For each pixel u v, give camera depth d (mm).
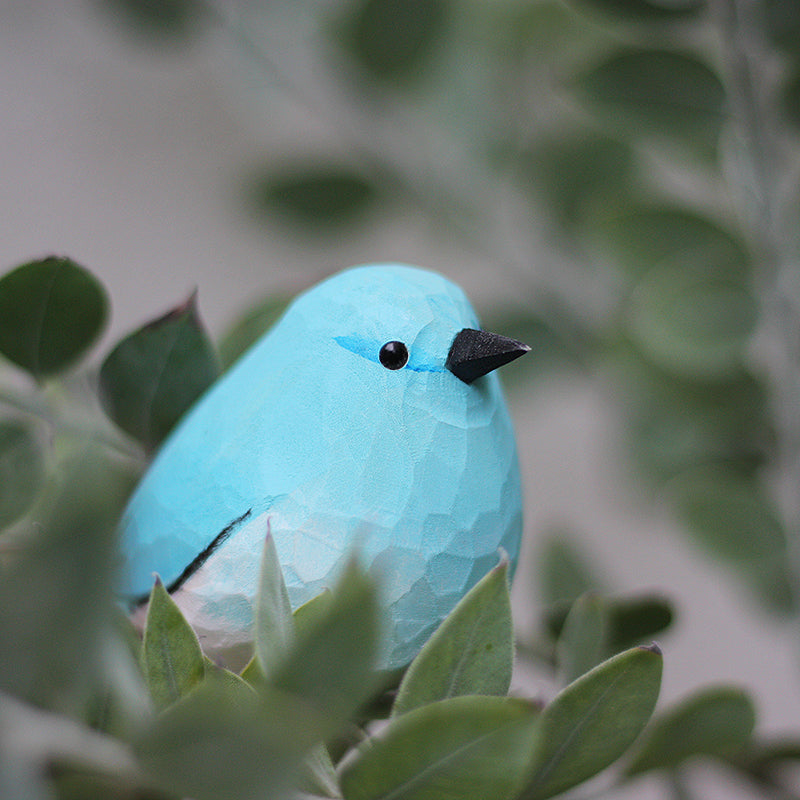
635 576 2779
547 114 1790
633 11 1598
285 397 1524
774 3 1595
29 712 1473
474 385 1527
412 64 1707
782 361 1617
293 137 2721
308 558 1517
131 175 2986
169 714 1466
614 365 1644
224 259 2986
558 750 1502
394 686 1524
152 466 1541
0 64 2969
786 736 1574
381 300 1525
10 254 2852
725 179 1625
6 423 1542
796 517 1621
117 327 2881
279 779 1462
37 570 1455
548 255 1805
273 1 1760
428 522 1520
